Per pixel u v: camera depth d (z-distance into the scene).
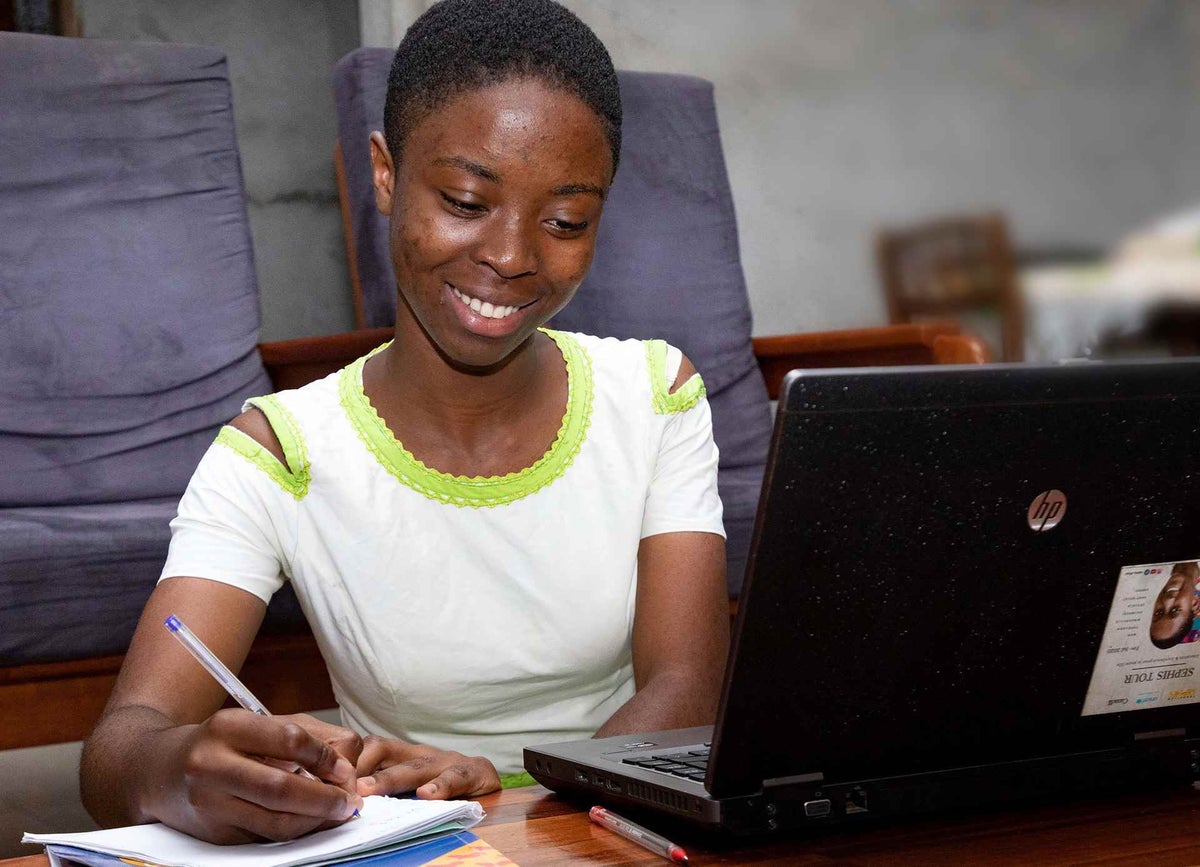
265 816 0.60
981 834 0.62
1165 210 3.46
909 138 3.16
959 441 0.56
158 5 2.43
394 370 1.00
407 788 0.75
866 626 0.58
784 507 0.54
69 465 1.74
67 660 1.34
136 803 0.66
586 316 2.00
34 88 1.84
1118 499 0.60
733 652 0.56
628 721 0.92
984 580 0.59
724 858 0.59
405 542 0.99
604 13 2.83
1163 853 0.59
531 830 0.64
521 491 1.01
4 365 1.74
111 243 1.84
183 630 0.68
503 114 0.83
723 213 2.16
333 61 2.56
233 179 1.94
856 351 1.91
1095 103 3.36
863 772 0.61
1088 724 0.65
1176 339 3.35
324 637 1.02
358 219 1.85
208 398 1.84
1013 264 3.24
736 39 2.96
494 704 1.03
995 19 3.25
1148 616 0.64
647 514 1.06
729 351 2.09
